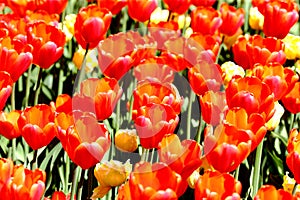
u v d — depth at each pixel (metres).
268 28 3.06
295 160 2.07
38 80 2.75
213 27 3.17
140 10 3.10
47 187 2.69
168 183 1.79
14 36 2.81
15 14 3.10
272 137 3.11
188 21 3.72
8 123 2.28
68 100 2.20
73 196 2.13
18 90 3.32
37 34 2.69
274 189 1.88
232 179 1.87
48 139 2.22
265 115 2.32
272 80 2.40
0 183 1.77
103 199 2.59
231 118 2.13
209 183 1.89
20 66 2.43
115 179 2.24
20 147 2.92
